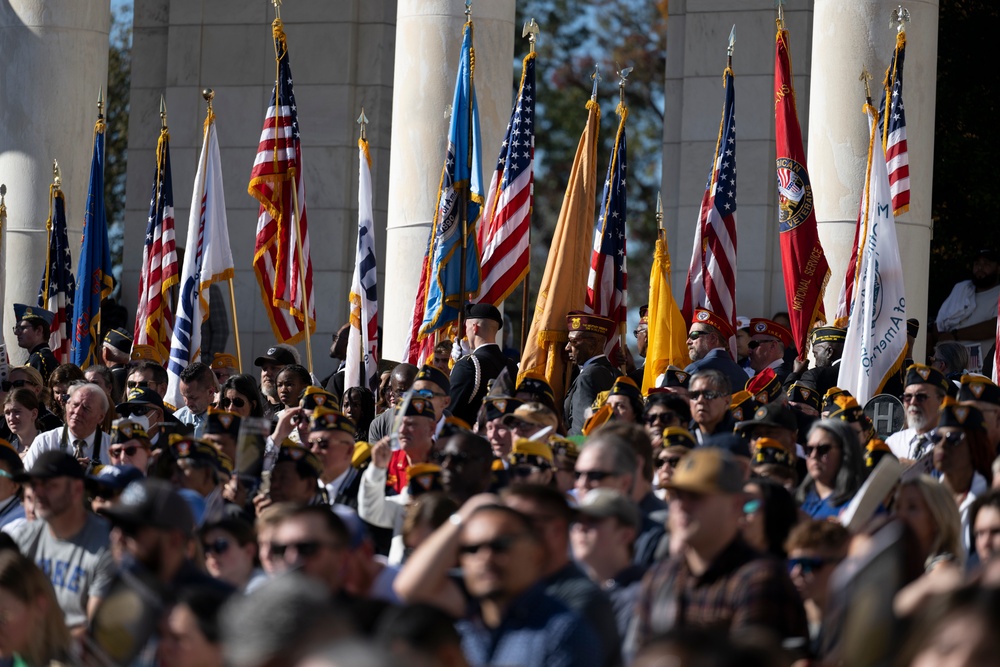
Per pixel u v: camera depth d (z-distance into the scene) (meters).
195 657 22.70
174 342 64.25
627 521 27.53
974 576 16.34
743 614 24.22
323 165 91.69
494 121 64.38
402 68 65.12
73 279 76.19
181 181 93.81
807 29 84.06
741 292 83.88
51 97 78.19
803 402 47.66
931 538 29.73
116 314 87.31
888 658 17.50
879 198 51.50
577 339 54.84
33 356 67.44
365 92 91.75
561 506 25.28
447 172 58.44
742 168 84.19
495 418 41.12
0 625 28.50
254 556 30.89
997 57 90.56
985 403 38.31
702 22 85.31
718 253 57.56
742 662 15.93
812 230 56.69
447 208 58.16
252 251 92.12
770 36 84.12
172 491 28.31
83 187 78.88
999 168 88.81
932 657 14.55
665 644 16.17
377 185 91.69
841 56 58.12
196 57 93.81
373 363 63.06
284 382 54.28
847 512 32.47
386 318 65.31
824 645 23.31
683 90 85.88
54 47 78.25
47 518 34.31
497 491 35.34
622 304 58.56
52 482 34.09
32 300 78.06
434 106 64.19
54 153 78.19
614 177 59.03
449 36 64.19
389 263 65.38
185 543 28.19
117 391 61.94
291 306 63.00
